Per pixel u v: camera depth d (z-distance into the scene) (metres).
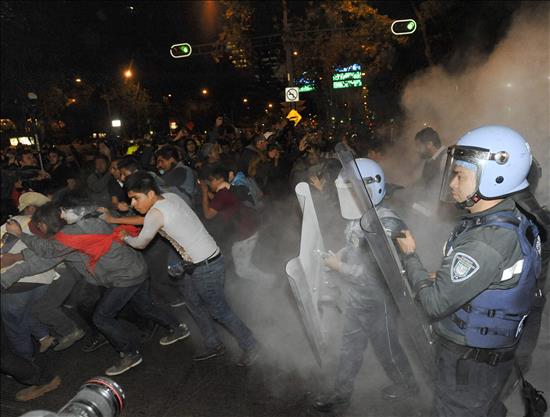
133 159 5.21
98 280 3.87
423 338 2.24
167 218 3.58
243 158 8.01
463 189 1.95
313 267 2.99
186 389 3.74
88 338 4.79
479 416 2.01
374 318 3.00
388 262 2.18
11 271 3.55
